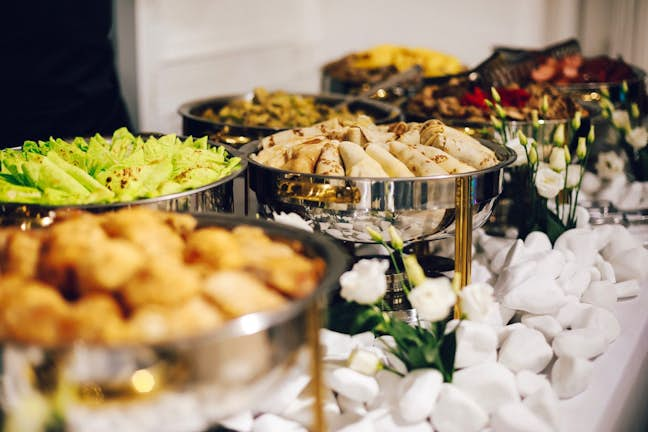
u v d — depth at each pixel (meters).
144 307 0.61
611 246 1.38
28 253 0.69
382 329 0.92
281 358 0.65
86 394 0.58
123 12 2.42
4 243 0.71
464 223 1.07
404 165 1.14
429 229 1.09
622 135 1.77
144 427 0.60
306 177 1.06
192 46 2.74
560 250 1.30
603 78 2.29
